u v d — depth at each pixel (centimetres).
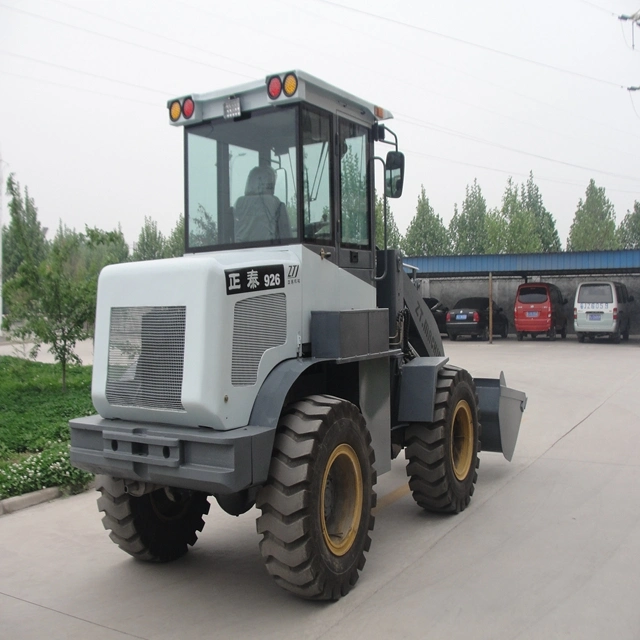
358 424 463
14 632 407
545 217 6278
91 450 442
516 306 2569
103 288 449
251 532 586
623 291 2600
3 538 572
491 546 525
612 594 435
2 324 1186
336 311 472
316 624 408
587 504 624
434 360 615
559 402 1184
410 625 401
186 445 400
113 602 448
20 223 1149
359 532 461
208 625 412
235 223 504
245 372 422
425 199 5612
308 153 485
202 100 511
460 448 633
